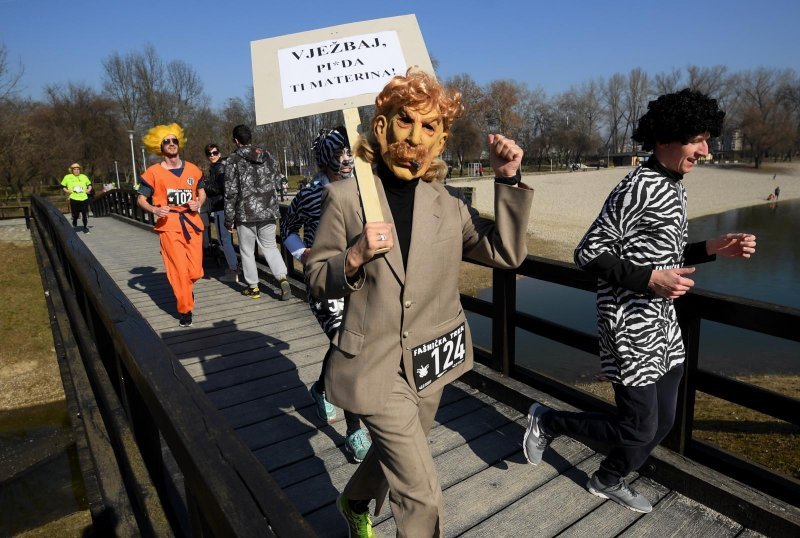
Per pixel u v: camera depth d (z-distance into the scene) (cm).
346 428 304
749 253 195
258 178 552
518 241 161
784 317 195
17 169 2842
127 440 181
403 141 151
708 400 708
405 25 189
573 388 298
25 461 710
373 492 189
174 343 451
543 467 261
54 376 980
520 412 312
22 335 1123
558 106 8631
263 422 316
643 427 206
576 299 1368
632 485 243
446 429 297
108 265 819
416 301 159
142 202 475
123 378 194
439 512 157
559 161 8444
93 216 1816
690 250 212
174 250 482
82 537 510
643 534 215
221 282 673
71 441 757
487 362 353
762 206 4103
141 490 158
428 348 164
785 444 570
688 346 232
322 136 267
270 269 634
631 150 9612
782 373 873
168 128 478
